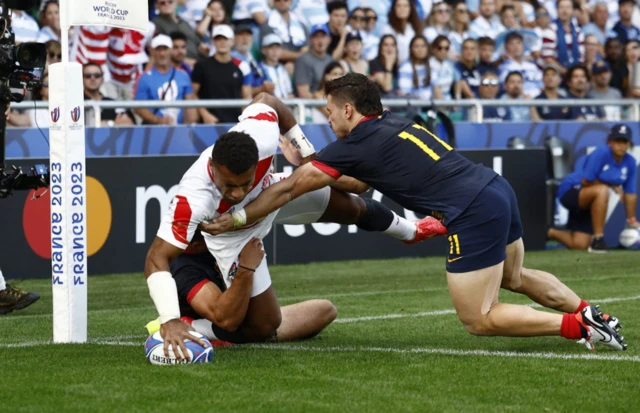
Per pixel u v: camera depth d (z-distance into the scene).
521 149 40.50
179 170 34.88
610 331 18.16
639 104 44.69
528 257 39.12
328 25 47.06
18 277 32.56
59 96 19.34
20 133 34.34
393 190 18.27
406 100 42.09
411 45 47.84
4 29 22.91
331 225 37.88
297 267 36.22
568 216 42.53
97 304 27.20
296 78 45.00
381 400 14.49
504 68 51.41
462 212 17.80
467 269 17.88
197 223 17.34
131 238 34.25
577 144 42.91
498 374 16.44
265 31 45.25
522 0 53.69
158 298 17.28
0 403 14.36
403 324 23.05
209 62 41.81
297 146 20.25
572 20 55.03
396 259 38.75
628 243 42.19
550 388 15.36
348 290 30.12
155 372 16.55
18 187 24.05
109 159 33.75
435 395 14.84
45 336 21.31
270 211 17.81
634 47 55.53
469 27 51.59
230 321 18.61
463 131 41.12
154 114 40.34
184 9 44.06
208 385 15.52
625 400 14.59
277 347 19.48
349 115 18.23
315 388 15.30
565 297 19.66
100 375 16.31
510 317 17.92
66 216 19.59
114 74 41.03
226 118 41.88
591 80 53.00
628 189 42.16
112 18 19.70
